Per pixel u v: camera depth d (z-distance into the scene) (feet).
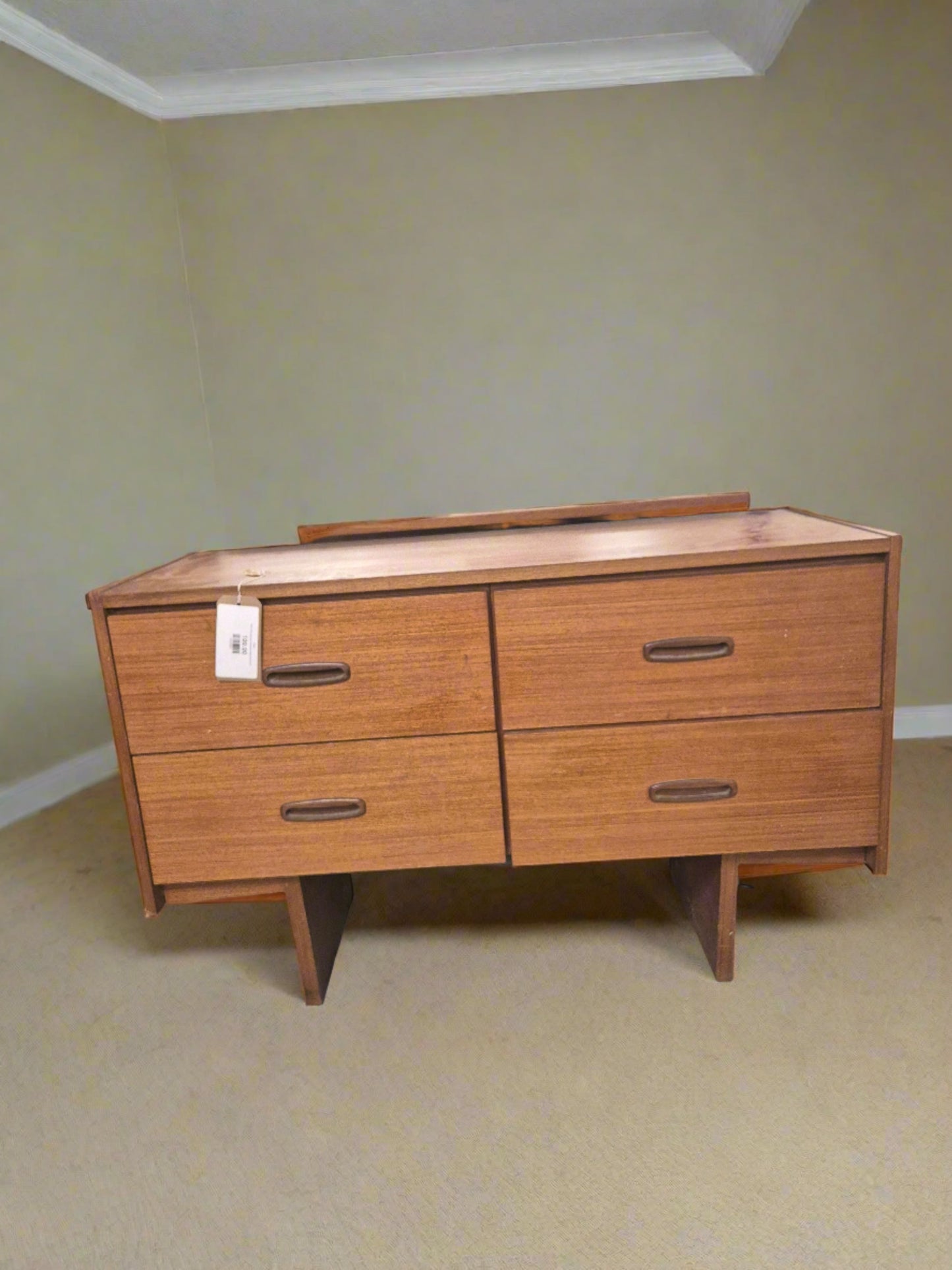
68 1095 4.51
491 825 4.69
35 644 8.67
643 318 9.36
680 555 4.32
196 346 10.10
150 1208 3.78
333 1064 4.61
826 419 9.23
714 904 5.03
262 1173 3.92
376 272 9.65
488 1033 4.77
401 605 4.42
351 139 9.41
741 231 9.01
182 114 9.53
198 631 4.47
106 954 5.86
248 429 10.21
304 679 4.50
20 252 8.36
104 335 9.17
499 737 4.58
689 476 9.62
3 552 8.32
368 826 4.70
